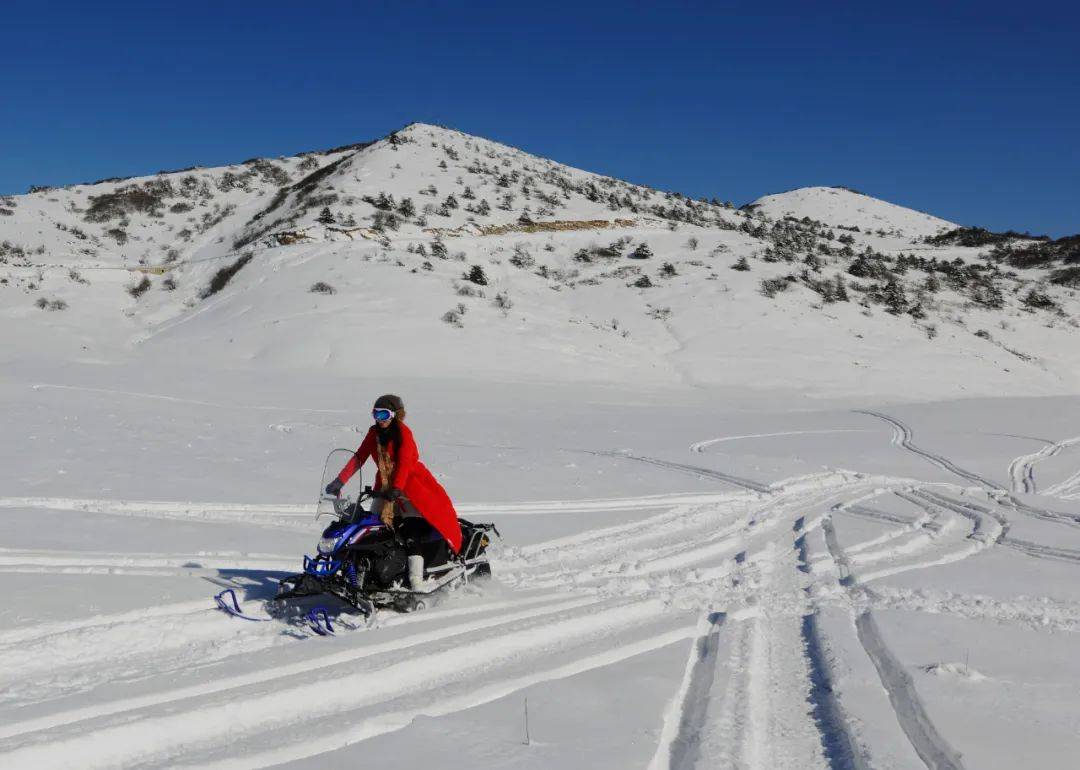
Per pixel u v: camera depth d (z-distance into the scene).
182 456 12.80
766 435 24.39
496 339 48.22
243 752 3.42
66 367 34.25
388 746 3.60
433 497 5.99
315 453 14.16
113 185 94.56
